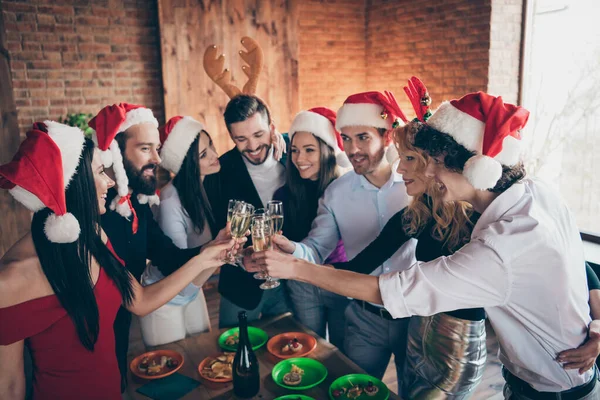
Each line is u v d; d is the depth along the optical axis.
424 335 1.63
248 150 2.07
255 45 2.25
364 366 1.94
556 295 1.14
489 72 4.17
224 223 2.15
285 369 1.61
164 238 1.87
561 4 3.93
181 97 4.47
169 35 4.33
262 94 4.82
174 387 1.53
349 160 1.96
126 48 4.33
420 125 1.40
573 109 3.92
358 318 1.91
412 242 1.85
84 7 4.12
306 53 5.24
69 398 1.24
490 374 3.01
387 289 1.23
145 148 1.71
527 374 1.27
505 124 1.09
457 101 1.20
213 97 4.60
